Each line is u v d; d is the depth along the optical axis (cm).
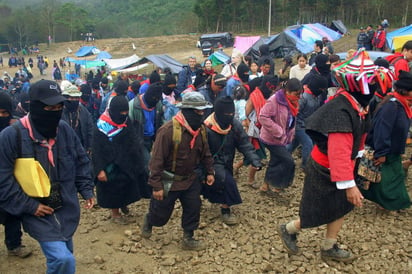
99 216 564
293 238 423
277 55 2595
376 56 1225
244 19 6988
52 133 320
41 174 316
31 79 3928
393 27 5259
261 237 480
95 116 1059
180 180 429
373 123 470
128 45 6156
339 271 401
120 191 505
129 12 12244
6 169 308
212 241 476
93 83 1142
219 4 7094
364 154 484
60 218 331
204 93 627
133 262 438
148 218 469
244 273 410
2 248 466
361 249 440
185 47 5694
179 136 409
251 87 672
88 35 6650
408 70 625
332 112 336
